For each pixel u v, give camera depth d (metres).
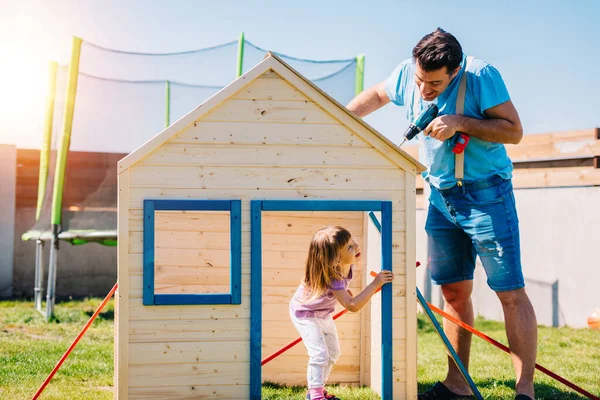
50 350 5.58
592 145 7.24
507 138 3.40
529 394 3.35
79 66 7.54
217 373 3.24
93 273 9.91
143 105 7.94
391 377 3.35
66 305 8.69
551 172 7.69
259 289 3.26
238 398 3.25
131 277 3.21
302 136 3.33
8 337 6.35
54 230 7.48
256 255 3.27
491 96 3.41
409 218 3.39
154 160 3.24
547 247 7.70
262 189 3.30
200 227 3.74
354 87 7.77
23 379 4.44
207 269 3.74
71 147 7.67
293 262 4.44
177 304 3.22
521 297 3.48
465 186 3.52
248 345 3.26
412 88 3.74
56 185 7.40
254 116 3.31
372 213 3.87
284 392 4.07
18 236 9.74
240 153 3.29
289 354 4.41
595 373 4.80
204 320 3.24
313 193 3.33
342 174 3.35
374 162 3.37
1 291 9.62
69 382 4.38
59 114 7.74
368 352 4.22
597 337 6.57
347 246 3.53
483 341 6.45
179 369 3.22
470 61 3.51
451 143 3.49
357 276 4.33
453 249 3.82
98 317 7.73
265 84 3.32
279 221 4.42
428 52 3.28
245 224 3.28
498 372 4.81
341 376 4.31
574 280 7.38
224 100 3.28
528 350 3.43
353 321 4.32
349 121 3.35
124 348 3.19
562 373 4.80
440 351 5.91
